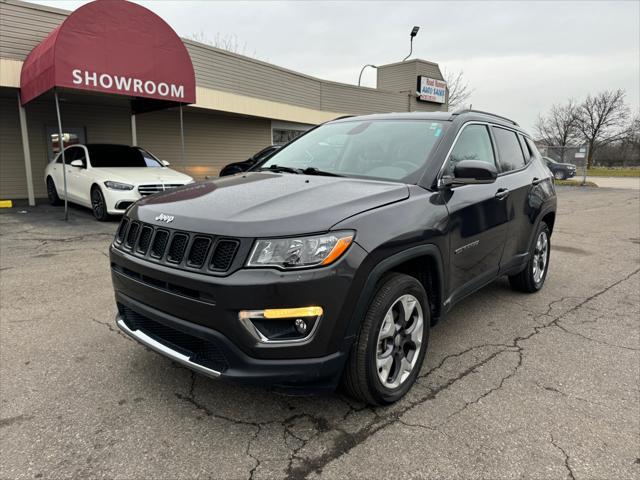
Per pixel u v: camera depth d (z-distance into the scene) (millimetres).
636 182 28094
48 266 5875
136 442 2426
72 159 10680
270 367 2299
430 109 27297
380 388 2662
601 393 3006
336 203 2559
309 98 20281
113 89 9656
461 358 3484
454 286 3318
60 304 4488
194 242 2455
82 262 6086
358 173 3395
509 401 2887
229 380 2330
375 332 2555
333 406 2797
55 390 2920
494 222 3770
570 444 2465
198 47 14898
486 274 3834
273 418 2662
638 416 2746
